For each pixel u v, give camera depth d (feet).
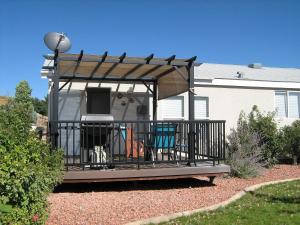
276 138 40.98
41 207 14.08
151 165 28.91
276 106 51.06
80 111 38.58
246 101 49.08
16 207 12.87
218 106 47.62
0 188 12.67
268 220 18.13
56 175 16.37
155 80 38.93
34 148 15.34
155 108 39.09
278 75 55.77
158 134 29.25
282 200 22.61
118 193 25.18
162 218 18.49
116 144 34.22
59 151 18.72
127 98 40.68
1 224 11.95
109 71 34.50
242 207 20.89
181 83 33.30
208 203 22.25
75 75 36.01
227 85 47.98
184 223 17.79
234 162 32.37
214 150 28.94
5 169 12.79
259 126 40.63
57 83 26.68
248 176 32.04
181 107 45.55
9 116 21.07
